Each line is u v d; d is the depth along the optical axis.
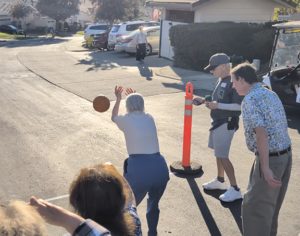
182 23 17.64
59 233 3.96
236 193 4.60
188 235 3.92
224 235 3.93
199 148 6.59
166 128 7.80
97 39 25.08
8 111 9.14
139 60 18.06
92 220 1.64
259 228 3.25
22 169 5.65
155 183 3.47
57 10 61.44
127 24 22.91
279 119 3.17
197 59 15.34
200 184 5.12
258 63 14.75
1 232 1.24
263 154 3.01
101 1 34.28
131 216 2.09
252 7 17.69
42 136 7.25
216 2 17.02
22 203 1.39
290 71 8.95
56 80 13.55
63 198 4.77
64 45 32.50
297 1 19.88
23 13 59.97
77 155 6.29
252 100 3.15
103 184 1.79
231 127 4.36
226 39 15.30
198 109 9.30
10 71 15.78
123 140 7.10
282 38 9.30
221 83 4.43
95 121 8.38
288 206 4.52
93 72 15.50
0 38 43.91
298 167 5.73
